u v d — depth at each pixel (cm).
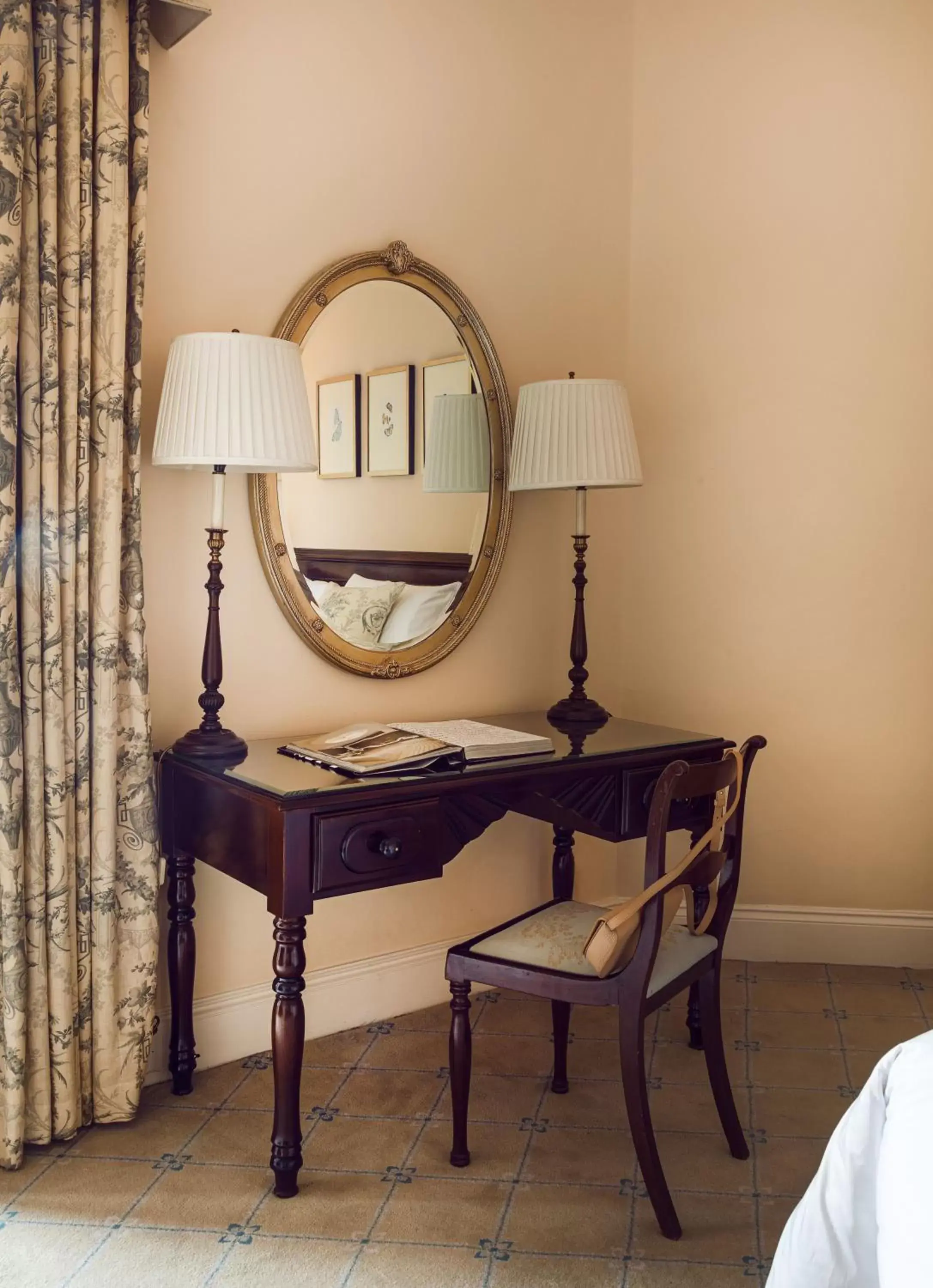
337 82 277
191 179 254
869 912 347
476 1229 208
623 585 351
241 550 269
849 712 343
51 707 222
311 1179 223
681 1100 259
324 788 213
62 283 221
